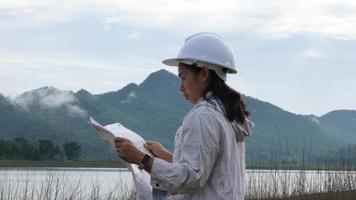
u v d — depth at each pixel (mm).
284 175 15797
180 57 3645
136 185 3721
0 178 12820
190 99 3684
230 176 3520
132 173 3732
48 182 11820
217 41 3637
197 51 3607
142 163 3438
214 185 3488
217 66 3615
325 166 16297
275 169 15844
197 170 3383
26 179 12148
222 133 3484
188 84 3660
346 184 15898
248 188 15289
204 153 3410
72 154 56781
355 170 16453
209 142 3426
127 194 12328
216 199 3477
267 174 15766
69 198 11805
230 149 3535
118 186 12570
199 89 3635
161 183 3416
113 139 3600
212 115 3475
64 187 11938
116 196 12320
